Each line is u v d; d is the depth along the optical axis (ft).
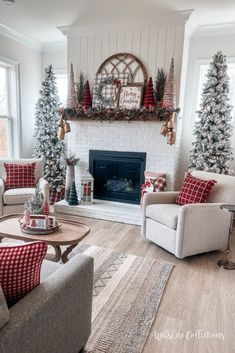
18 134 15.07
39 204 7.82
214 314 6.15
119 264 8.25
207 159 12.26
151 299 6.57
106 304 6.32
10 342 2.82
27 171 12.05
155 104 12.07
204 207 8.52
